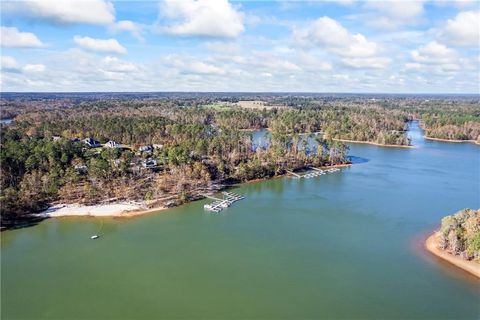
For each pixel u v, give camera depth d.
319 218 129.75
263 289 85.81
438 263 97.25
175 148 177.62
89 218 127.19
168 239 111.69
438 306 79.56
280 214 133.62
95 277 90.44
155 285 87.25
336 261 98.56
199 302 80.88
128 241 110.19
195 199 148.75
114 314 76.81
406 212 135.50
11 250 104.12
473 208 139.00
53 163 156.00
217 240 111.25
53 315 76.50
